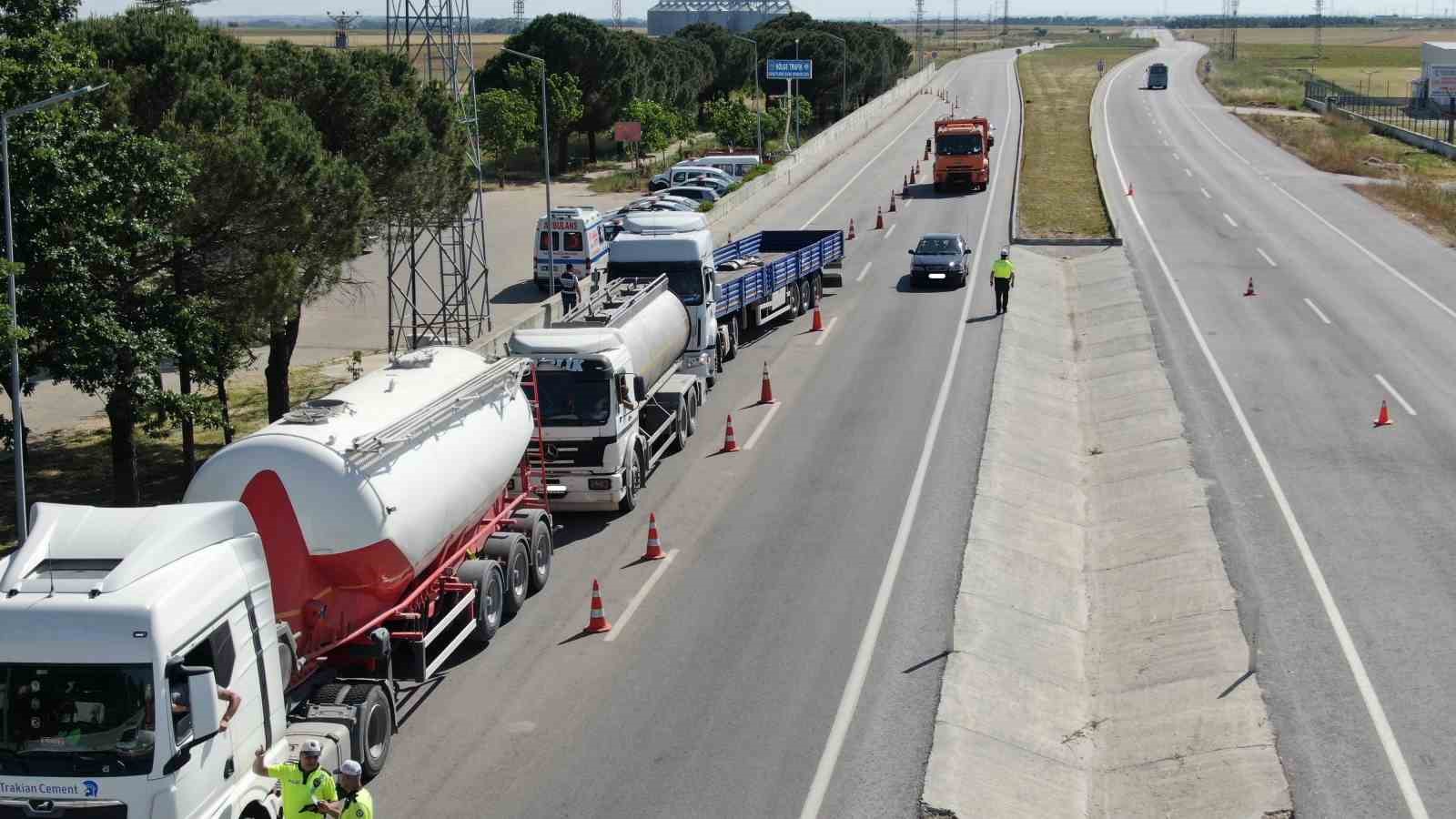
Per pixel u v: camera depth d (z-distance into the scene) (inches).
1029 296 1648.6
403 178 1133.7
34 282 743.7
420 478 617.3
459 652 695.1
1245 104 4286.4
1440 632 671.8
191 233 844.0
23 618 418.0
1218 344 1343.5
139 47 896.9
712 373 1253.7
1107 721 624.7
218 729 422.6
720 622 722.2
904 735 589.0
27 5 725.9
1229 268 1764.3
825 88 4399.6
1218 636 676.1
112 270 797.9
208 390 1262.3
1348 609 703.1
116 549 443.2
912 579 773.9
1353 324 1418.6
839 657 671.8
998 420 1107.9
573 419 866.1
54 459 1058.1
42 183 712.4
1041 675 666.8
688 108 3939.5
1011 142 3334.2
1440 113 3710.6
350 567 568.7
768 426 1116.5
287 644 529.0
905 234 2144.4
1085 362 1354.6
